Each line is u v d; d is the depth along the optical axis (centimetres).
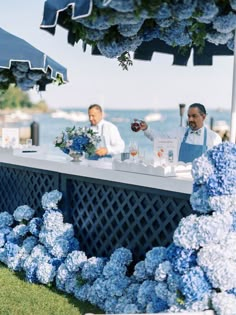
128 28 363
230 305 304
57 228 473
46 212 484
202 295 314
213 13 318
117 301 396
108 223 450
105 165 470
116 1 299
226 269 311
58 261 469
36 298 443
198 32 376
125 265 408
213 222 320
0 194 615
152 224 406
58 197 486
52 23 343
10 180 592
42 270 467
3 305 427
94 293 415
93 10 319
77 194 486
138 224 418
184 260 326
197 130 525
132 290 388
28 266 486
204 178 329
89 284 432
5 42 502
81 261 441
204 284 314
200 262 319
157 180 395
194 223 327
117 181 432
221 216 323
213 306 310
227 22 336
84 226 479
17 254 520
